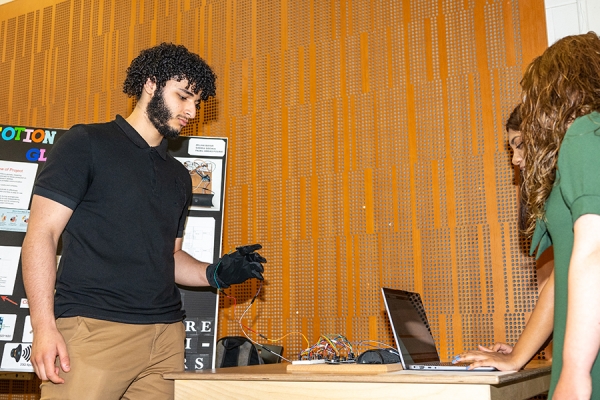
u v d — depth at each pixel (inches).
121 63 168.6
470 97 122.8
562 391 44.3
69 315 74.1
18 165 112.9
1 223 109.6
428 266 120.8
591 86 51.3
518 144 92.5
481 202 118.5
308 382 63.6
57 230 74.2
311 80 140.2
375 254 126.0
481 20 124.3
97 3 176.4
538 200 53.6
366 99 133.1
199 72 89.8
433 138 124.8
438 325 118.0
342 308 127.0
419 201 123.9
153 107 86.5
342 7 139.7
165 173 88.1
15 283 107.5
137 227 80.5
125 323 76.4
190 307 111.6
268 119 143.7
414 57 129.6
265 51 147.5
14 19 189.8
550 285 75.1
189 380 70.4
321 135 136.6
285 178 138.9
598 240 44.5
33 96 181.2
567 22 116.9
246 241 140.5
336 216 131.5
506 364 69.7
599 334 43.7
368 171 129.9
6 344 105.0
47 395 71.4
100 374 72.4
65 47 178.9
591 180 46.1
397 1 133.5
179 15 162.2
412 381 58.1
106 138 81.9
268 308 134.3
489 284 115.1
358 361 73.2
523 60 119.3
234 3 154.2
